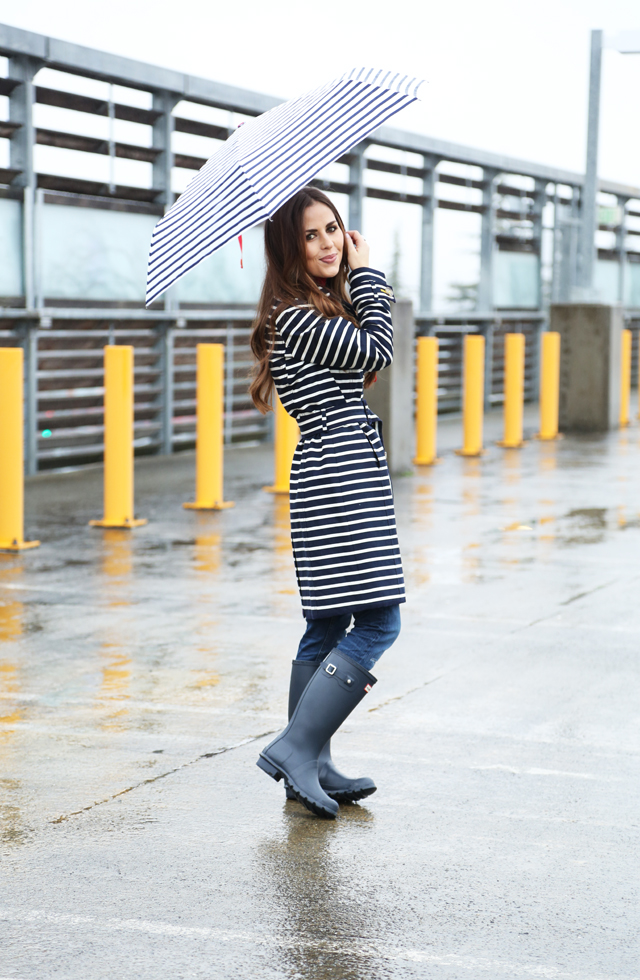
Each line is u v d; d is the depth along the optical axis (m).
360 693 3.86
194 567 8.23
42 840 3.65
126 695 5.22
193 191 3.79
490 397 24.00
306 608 3.86
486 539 9.35
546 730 4.74
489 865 3.47
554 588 7.56
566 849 3.59
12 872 3.42
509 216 24.30
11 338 12.81
